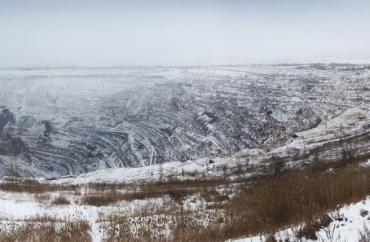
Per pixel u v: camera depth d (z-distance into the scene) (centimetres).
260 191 1559
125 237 1296
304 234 797
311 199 1052
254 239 898
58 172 8588
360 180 1080
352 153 3111
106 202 2169
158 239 1235
